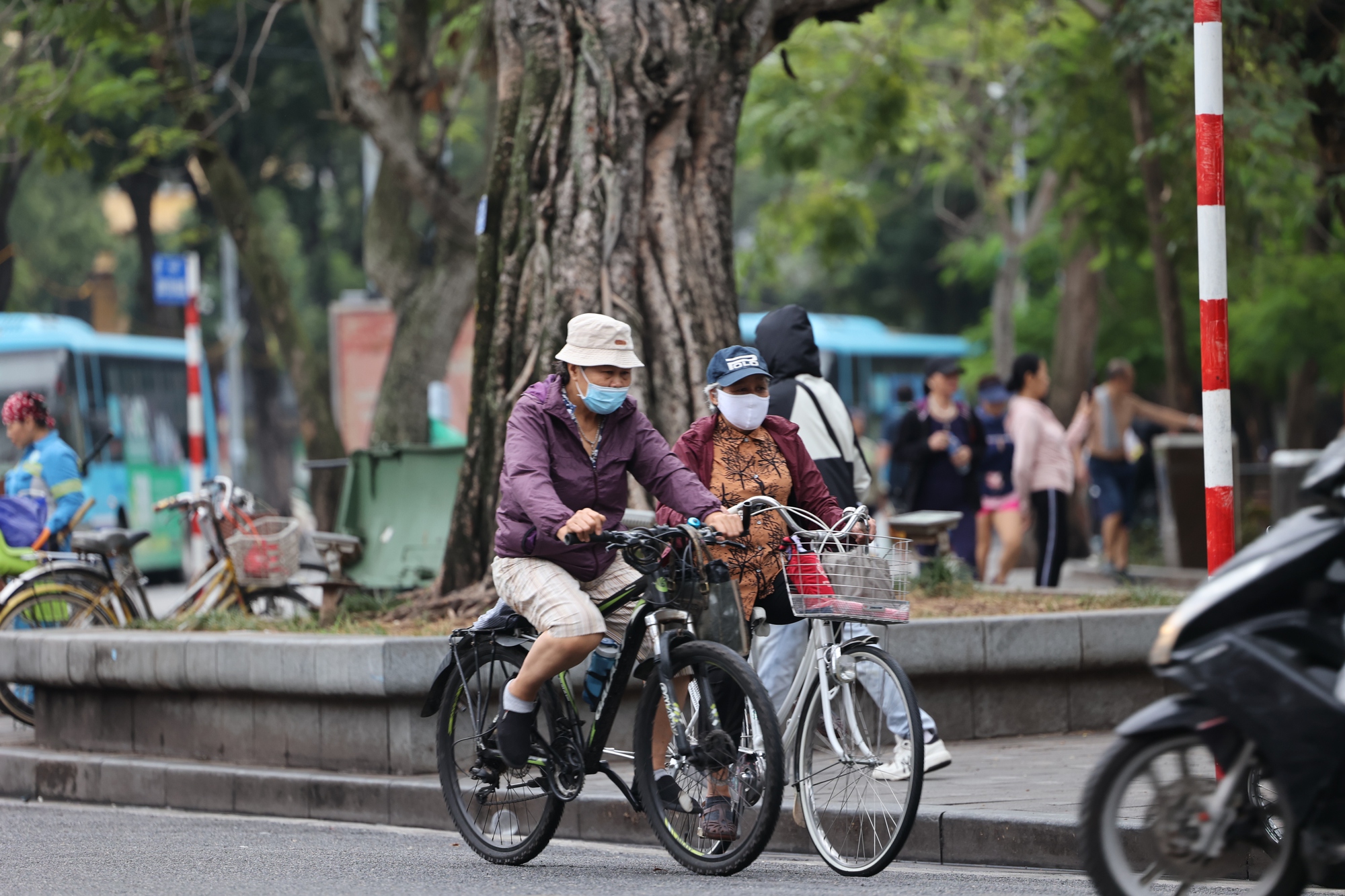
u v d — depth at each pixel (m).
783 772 11.80
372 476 26.64
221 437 86.12
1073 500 44.53
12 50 35.75
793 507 13.63
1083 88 38.53
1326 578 9.10
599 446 12.65
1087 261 46.84
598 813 14.90
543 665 12.41
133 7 37.22
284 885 12.04
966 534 28.22
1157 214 36.44
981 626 17.41
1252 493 39.50
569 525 11.80
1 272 53.00
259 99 62.66
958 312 103.44
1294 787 8.95
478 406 21.47
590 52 21.05
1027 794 14.10
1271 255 45.31
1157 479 38.09
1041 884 11.89
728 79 21.91
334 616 21.34
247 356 87.19
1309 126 30.23
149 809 17.55
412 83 34.47
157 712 18.39
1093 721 18.20
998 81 50.12
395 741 16.53
